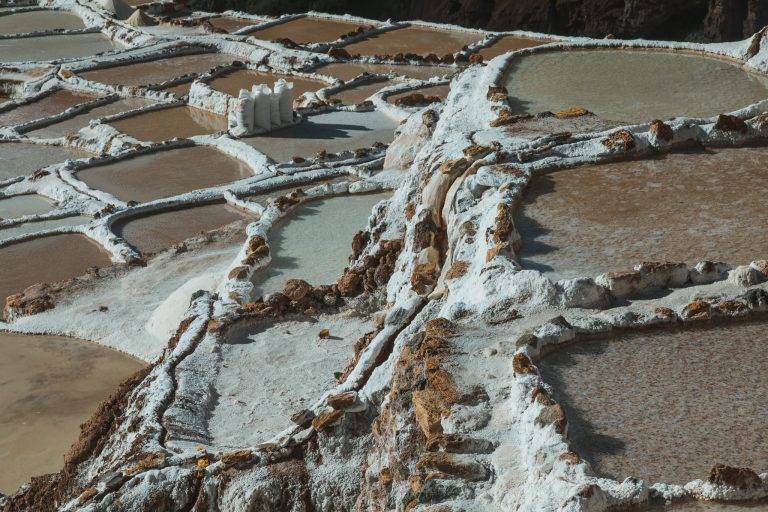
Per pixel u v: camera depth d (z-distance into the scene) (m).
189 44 34.41
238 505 9.54
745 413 7.49
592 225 10.84
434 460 7.19
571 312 8.98
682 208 11.18
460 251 10.62
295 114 25.47
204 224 19.42
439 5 47.66
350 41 33.19
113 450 11.05
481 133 13.84
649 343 8.54
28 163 25.34
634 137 12.81
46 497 11.20
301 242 16.12
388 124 25.05
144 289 16.56
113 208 20.08
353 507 9.43
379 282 13.98
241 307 13.52
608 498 6.53
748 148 13.02
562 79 17.12
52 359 14.77
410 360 8.78
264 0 47.88
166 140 25.09
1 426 13.03
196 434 10.93
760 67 17.08
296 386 11.88
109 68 32.91
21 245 18.91
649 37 42.94
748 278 9.28
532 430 7.29
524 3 44.84
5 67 33.28
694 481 6.64
